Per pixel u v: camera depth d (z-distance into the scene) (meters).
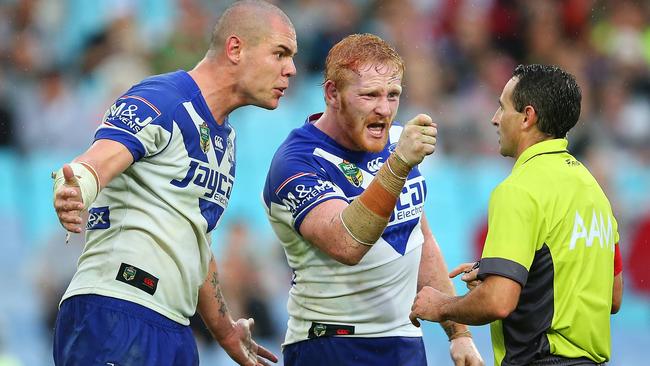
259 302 32.84
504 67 49.72
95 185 15.75
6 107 42.00
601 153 41.50
